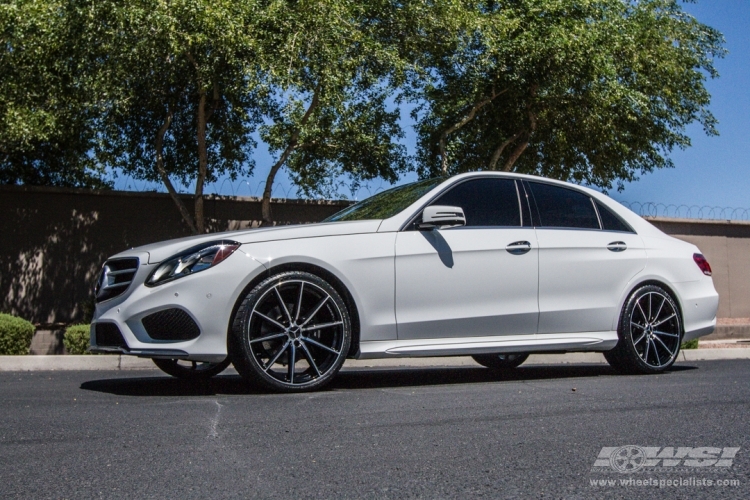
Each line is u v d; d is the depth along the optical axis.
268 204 12.62
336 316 5.18
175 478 2.83
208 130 14.12
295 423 3.88
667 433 3.64
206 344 4.86
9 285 12.75
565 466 3.00
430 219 5.46
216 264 4.93
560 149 15.54
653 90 15.13
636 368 6.39
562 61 12.85
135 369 7.60
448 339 5.57
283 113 13.07
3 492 2.67
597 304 6.17
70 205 13.05
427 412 4.21
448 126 14.84
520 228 5.97
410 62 13.52
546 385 5.48
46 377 6.46
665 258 6.61
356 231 5.40
